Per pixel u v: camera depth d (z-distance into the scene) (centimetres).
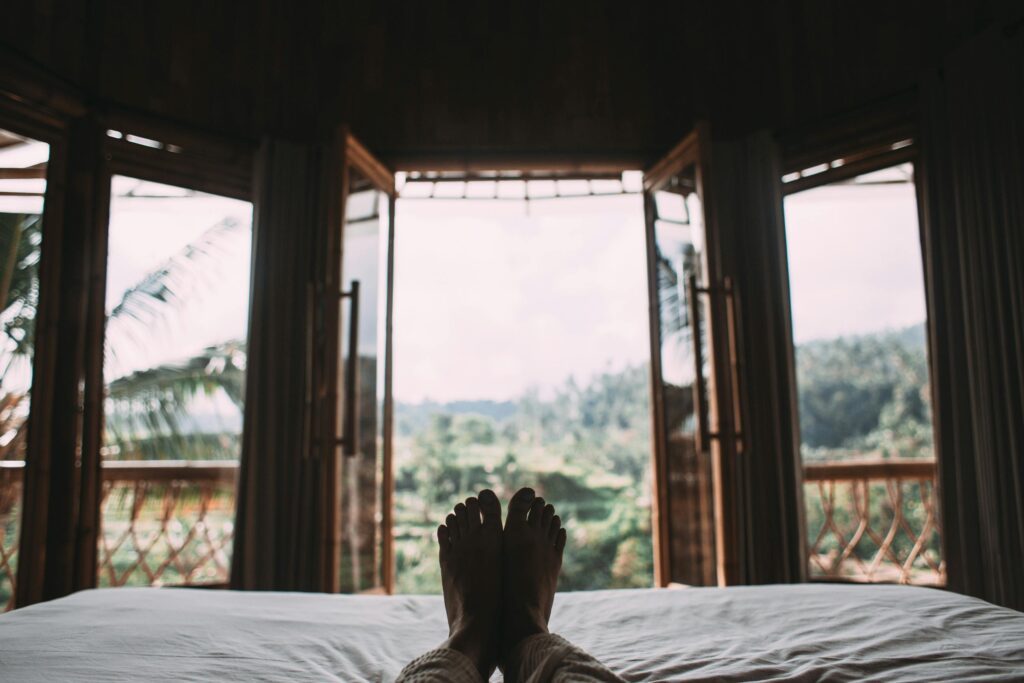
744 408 311
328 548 290
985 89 252
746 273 321
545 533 130
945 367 263
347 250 312
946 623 112
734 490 291
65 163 276
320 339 314
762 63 336
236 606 132
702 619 121
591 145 346
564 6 355
